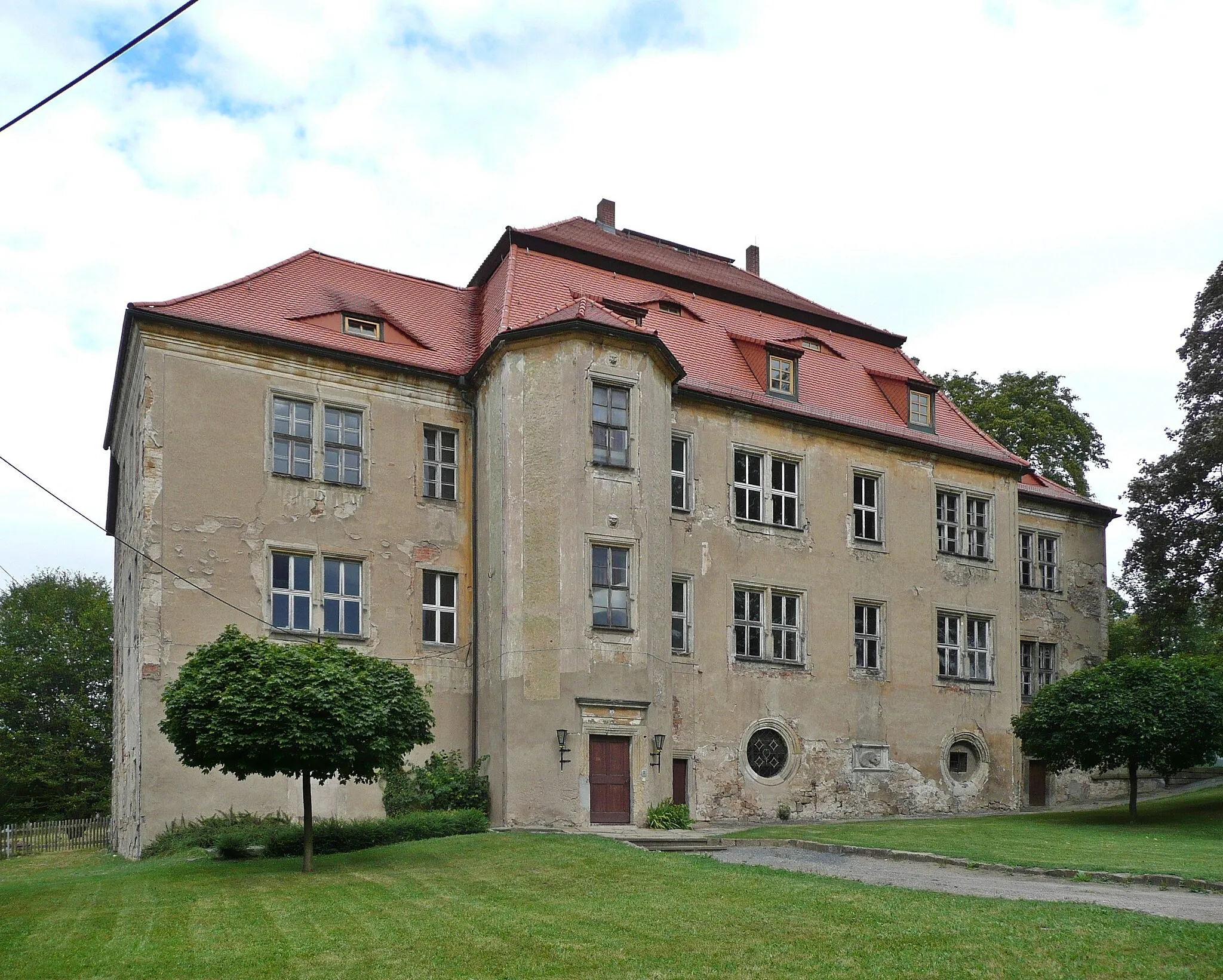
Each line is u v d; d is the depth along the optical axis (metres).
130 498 28.55
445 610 27.25
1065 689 28.77
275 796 24.31
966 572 34.53
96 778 50.56
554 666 24.69
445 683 26.67
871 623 32.50
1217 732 27.48
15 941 13.16
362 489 26.53
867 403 34.16
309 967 11.57
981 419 48.66
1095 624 39.53
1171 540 35.53
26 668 51.91
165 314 24.66
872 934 12.34
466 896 15.24
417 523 27.11
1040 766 36.00
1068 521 39.41
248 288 27.39
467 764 26.47
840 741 30.91
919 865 18.84
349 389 26.84
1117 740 27.30
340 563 26.11
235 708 17.00
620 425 26.42
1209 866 18.28
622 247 36.53
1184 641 46.84
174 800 23.34
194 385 24.95
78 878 19.31
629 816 24.84
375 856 19.23
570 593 24.98
